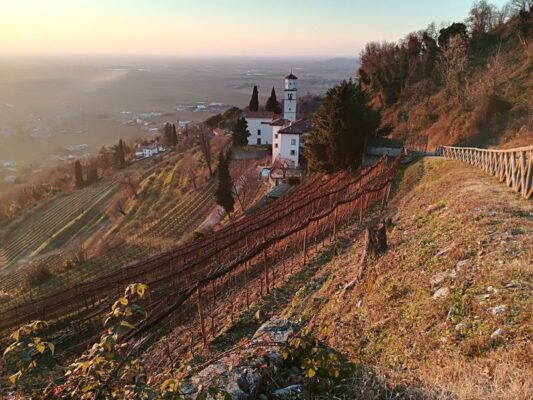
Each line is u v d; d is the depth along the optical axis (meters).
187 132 121.19
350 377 4.75
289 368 4.89
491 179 17.20
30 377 4.29
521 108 40.41
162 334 13.96
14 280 49.69
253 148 75.06
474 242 9.50
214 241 24.31
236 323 12.31
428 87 62.03
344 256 14.48
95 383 3.47
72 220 71.62
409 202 18.80
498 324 6.01
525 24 56.00
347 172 33.66
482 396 4.24
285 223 21.70
